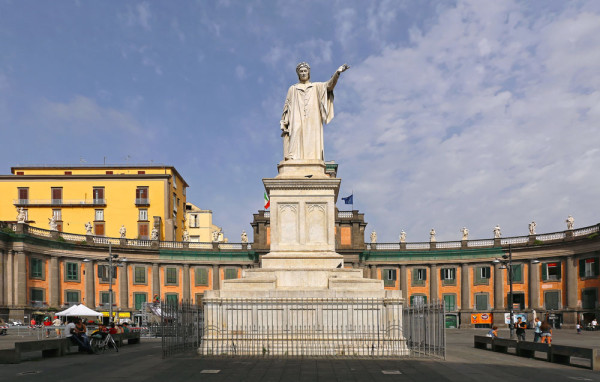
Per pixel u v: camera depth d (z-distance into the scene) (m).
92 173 95.19
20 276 64.00
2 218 90.88
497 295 77.81
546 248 73.62
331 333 22.94
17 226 64.69
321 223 25.28
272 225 25.28
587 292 67.19
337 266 24.94
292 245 25.11
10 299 63.03
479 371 18.81
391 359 21.41
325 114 26.97
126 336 33.59
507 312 76.81
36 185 92.00
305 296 23.27
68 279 71.69
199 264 83.75
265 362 20.03
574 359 24.30
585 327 65.31
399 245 85.06
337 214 85.50
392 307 23.14
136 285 79.25
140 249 79.81
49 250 69.38
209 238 117.19
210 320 23.19
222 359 21.06
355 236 84.75
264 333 23.00
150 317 62.59
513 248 77.12
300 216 25.27
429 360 21.62
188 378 16.44
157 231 85.19
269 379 16.17
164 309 22.98
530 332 58.66
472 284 80.31
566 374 18.67
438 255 82.75
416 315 26.59
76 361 22.19
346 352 22.44
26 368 19.73
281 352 22.59
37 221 91.19
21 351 21.69
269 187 25.47
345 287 23.72
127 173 95.12
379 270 85.19
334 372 17.59
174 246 83.38
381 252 84.75
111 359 22.95
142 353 26.33
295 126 26.58
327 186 25.34
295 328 23.00
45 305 68.00
